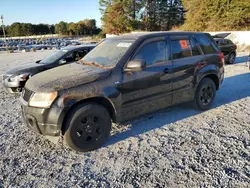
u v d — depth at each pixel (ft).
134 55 12.20
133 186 8.43
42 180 8.93
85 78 10.80
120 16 149.48
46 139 12.42
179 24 154.40
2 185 8.62
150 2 156.66
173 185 8.39
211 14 97.30
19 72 21.15
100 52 13.87
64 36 313.73
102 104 11.55
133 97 12.13
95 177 9.05
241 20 88.22
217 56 16.52
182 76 14.24
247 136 12.18
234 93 20.58
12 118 15.90
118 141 12.00
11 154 10.90
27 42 180.75
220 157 10.18
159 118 15.01
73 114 10.41
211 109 16.52
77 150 10.82
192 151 10.77
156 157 10.36
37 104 10.12
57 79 10.83
